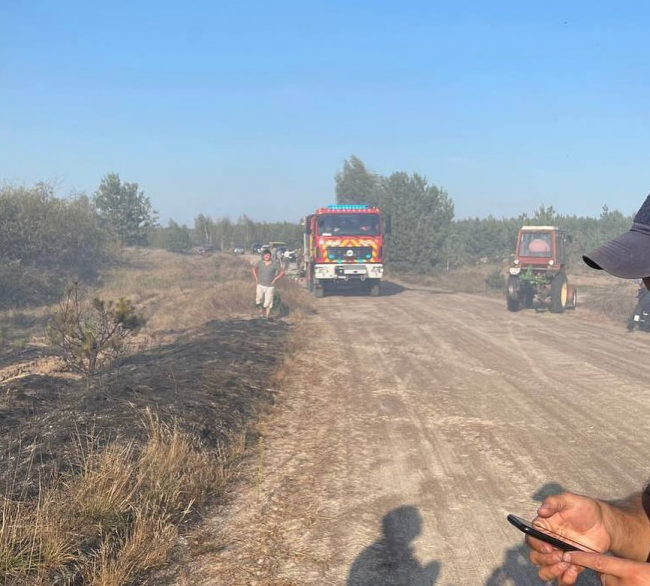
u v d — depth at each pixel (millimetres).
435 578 4199
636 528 1414
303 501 5461
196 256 61281
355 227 27547
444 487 5801
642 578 1043
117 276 31719
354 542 4707
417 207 42031
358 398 9234
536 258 21500
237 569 4270
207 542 4648
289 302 22516
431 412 8445
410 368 11477
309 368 11438
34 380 9469
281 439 7230
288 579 4156
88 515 4516
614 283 34875
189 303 21328
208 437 6832
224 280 33312
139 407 7379
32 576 3812
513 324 17922
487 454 6719
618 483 5875
